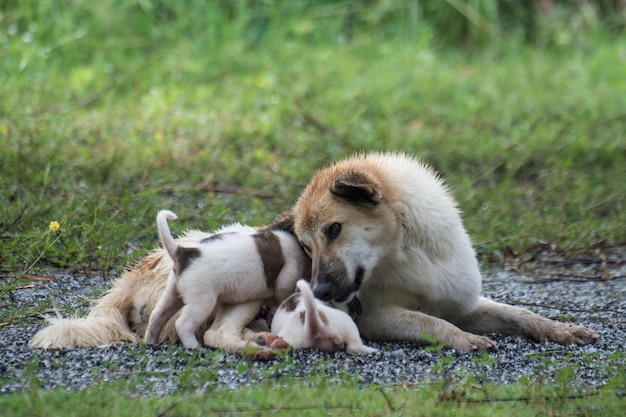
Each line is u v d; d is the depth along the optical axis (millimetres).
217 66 21781
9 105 17188
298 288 9367
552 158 17062
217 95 20250
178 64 21484
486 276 12617
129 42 22297
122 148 16141
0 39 20391
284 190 15109
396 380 8391
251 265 9242
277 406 7426
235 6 23859
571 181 15953
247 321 9336
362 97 20281
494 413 7473
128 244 12500
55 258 11742
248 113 18984
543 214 14664
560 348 9633
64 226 11703
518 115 19812
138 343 9273
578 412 7539
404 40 24641
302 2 24453
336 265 9492
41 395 7527
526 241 13555
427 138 18141
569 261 13281
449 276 10023
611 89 21703
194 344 9062
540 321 10000
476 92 21453
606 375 8609
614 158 17344
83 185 14234
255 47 23484
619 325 10469
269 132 17859
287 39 24031
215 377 8133
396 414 7398
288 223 9914
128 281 9844
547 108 20234
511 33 25859
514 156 17203
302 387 7918
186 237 9945
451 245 10070
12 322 9797
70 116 17547
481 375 8539
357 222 9625
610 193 15523
